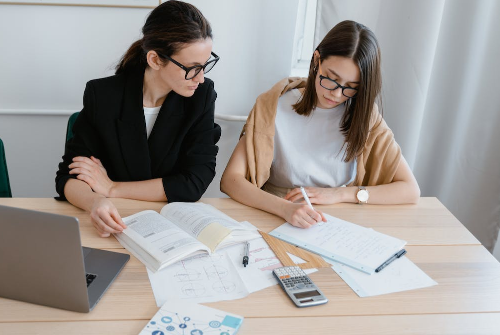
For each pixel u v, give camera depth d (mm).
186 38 1116
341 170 1468
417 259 1034
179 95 1337
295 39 1885
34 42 1715
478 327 825
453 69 1806
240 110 1934
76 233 735
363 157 1398
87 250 982
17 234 760
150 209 1208
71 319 793
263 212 1229
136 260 967
